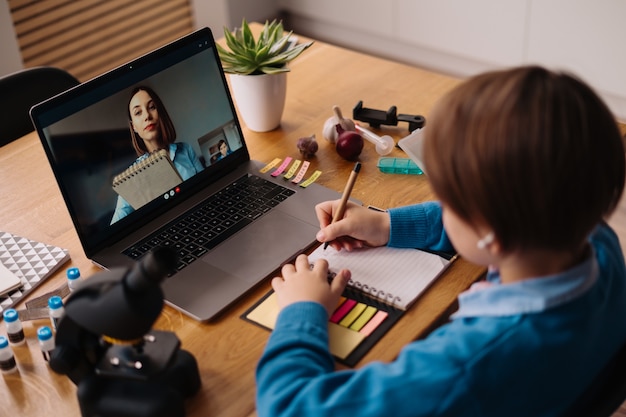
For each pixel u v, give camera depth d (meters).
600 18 2.90
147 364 1.00
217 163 1.49
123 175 1.35
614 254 1.00
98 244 1.32
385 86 1.83
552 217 0.79
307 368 0.95
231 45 1.62
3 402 1.07
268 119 1.65
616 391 0.96
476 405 0.84
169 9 3.41
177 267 1.27
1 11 2.77
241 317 1.19
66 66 3.13
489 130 0.78
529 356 0.84
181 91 1.44
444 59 3.51
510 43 3.20
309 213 1.39
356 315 1.16
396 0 3.44
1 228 1.42
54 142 1.26
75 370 1.01
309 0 3.75
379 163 1.52
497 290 0.86
